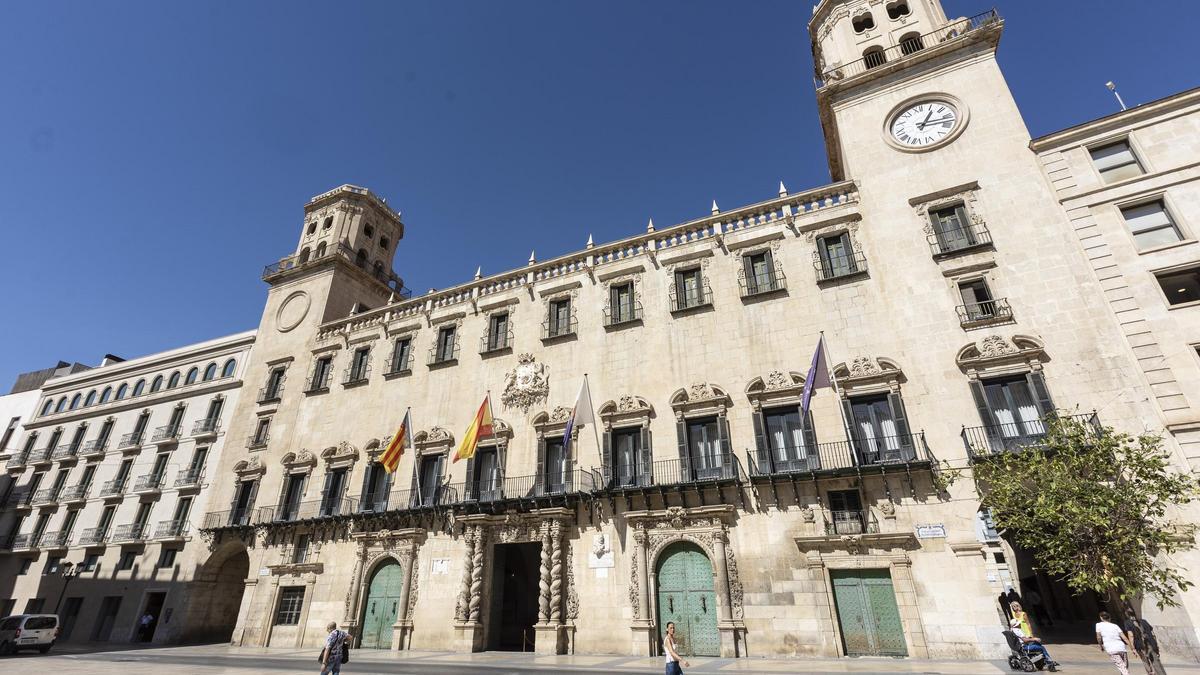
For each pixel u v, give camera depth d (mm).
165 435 41438
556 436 26844
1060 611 31484
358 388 34031
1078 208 21734
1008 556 27484
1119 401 18641
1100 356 19422
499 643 26297
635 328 27578
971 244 22719
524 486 26406
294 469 33000
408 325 34375
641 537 22828
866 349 22828
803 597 20047
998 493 15875
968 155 24531
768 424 23312
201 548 33781
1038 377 19797
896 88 27703
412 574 26781
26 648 26875
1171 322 18969
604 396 26656
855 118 28031
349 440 32344
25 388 57656
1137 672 14312
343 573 28750
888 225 24641
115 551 38344
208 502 35062
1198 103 21516
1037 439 17719
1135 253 20312
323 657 13742
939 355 21547
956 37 26828
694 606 21531
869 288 23844
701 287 27266
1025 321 20812
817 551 20391
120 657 23828
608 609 22531
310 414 34750
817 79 33469
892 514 19844
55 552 41219
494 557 26156
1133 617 12766
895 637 18812
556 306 30562
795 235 26359
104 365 51781
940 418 20641
